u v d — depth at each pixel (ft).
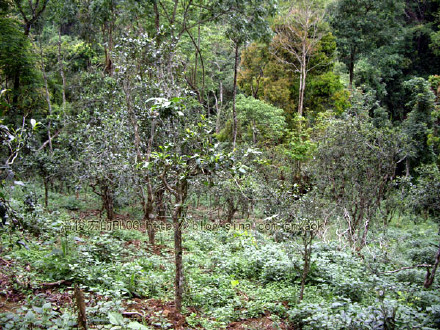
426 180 44.70
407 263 34.04
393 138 38.75
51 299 15.93
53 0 63.21
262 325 18.70
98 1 41.93
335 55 93.35
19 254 19.84
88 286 17.74
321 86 87.86
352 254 34.47
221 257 29.37
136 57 29.50
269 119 67.92
